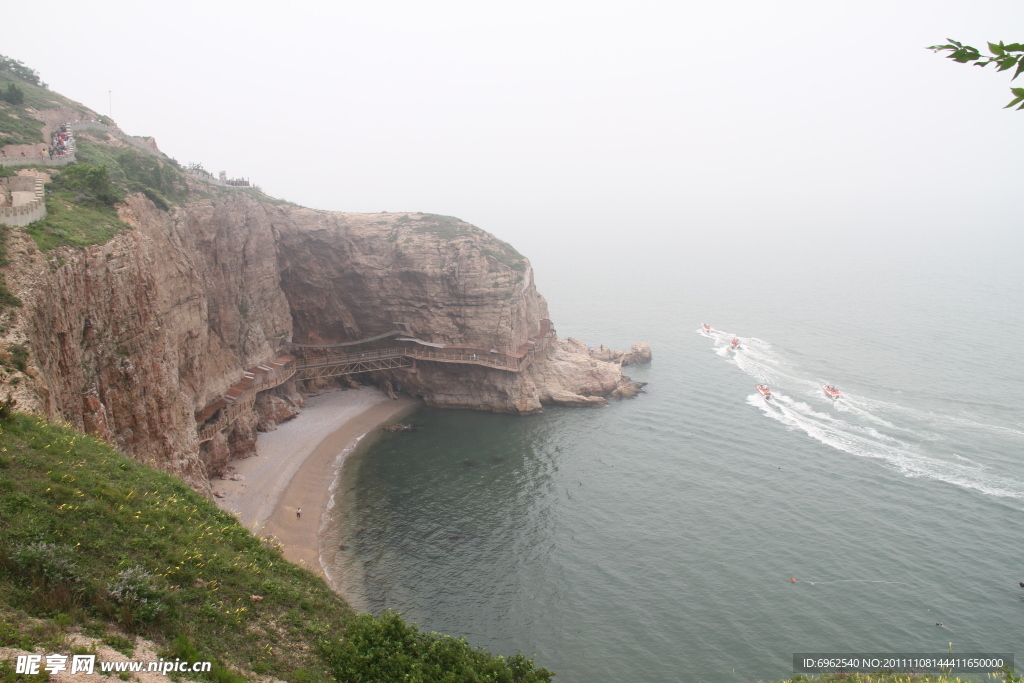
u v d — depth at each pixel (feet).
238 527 129.08
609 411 374.43
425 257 392.68
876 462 294.46
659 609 200.34
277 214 380.78
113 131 348.18
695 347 508.94
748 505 259.60
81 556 89.92
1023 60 35.12
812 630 189.67
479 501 268.21
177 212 276.41
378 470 296.92
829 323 573.33
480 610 201.16
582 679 174.19
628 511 258.37
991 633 186.29
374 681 94.07
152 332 203.92
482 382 380.78
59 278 159.43
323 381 407.03
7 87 338.34
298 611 108.06
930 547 227.20
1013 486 268.62
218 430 274.36
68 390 155.22
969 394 383.04
